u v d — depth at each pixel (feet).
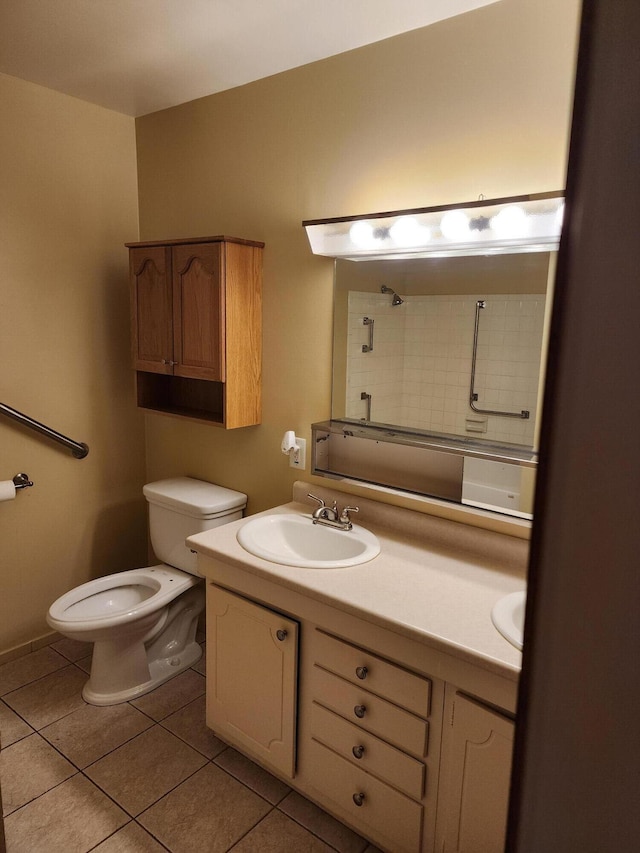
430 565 5.98
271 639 6.02
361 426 7.14
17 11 5.91
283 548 7.06
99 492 9.41
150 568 8.61
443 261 6.19
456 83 5.90
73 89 7.95
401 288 6.54
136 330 8.44
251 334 7.79
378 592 5.39
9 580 8.46
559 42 5.27
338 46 6.55
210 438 8.94
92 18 6.03
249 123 7.67
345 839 5.82
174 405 9.25
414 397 6.64
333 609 5.44
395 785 5.26
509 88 5.59
